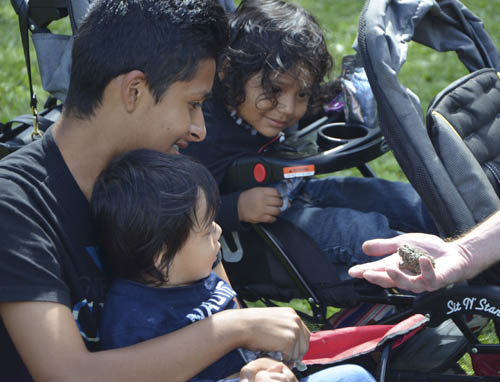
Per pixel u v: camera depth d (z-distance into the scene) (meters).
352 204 2.53
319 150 2.38
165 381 1.46
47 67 2.26
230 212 2.14
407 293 2.11
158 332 1.55
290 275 2.14
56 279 1.45
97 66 1.51
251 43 2.27
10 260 1.41
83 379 1.40
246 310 1.60
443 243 1.88
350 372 1.66
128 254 1.54
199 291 1.65
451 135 2.00
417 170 1.95
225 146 2.27
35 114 2.06
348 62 2.53
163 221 1.52
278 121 2.31
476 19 2.58
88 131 1.56
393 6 2.19
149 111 1.56
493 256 1.83
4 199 1.44
